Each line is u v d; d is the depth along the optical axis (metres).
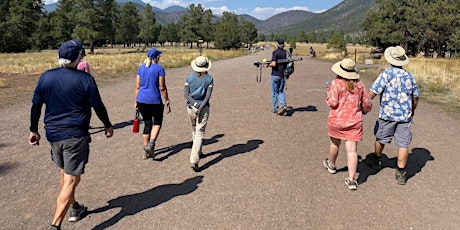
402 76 4.97
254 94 13.01
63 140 3.57
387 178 5.32
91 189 4.85
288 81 17.33
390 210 4.34
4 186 4.91
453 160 6.08
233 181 5.13
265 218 4.09
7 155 6.17
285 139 7.24
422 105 11.16
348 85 4.80
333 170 5.43
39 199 4.54
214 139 7.23
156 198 4.59
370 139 7.34
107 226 3.93
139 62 29.50
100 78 17.95
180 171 5.51
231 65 29.11
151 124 6.04
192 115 5.57
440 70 19.55
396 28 59.97
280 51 9.15
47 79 3.53
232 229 3.86
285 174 5.40
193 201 4.51
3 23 67.19
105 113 3.81
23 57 43.97
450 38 52.91
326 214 4.21
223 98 12.12
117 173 5.41
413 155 6.35
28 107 10.57
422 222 4.07
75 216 4.02
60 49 3.58
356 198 4.64
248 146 6.77
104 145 6.80
